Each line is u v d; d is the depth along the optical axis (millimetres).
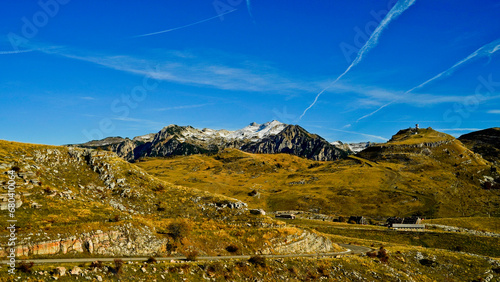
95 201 86562
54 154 99438
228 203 105375
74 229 60156
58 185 86312
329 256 88500
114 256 60406
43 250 54000
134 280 51438
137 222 70688
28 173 82000
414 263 99438
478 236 144000
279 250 83688
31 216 63469
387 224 185125
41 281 43281
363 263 87000
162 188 107562
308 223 180625
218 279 60500
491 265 102812
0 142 95250
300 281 69625
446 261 102812
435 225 173625
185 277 56938
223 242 78250
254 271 66812
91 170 101312
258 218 98750
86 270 48781
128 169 109312
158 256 65875
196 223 88562
